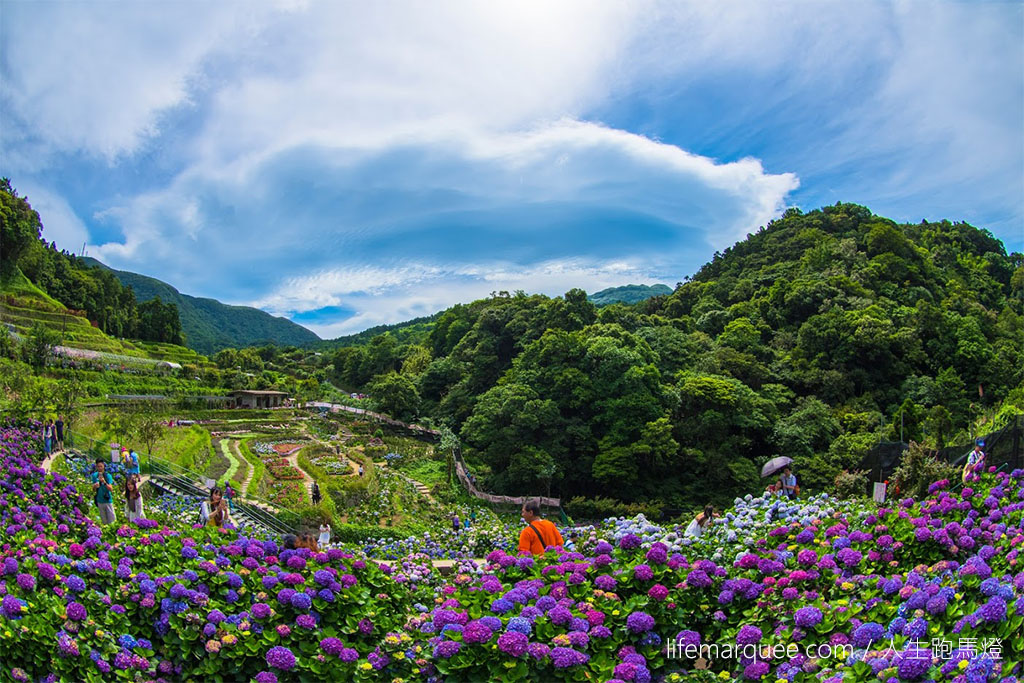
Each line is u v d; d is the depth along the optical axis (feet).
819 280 268.82
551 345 191.62
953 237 358.02
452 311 331.36
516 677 18.30
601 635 19.63
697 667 19.86
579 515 155.53
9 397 128.77
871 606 20.17
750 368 209.87
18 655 18.10
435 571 31.17
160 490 95.81
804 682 17.24
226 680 19.85
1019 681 15.40
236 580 22.54
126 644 19.76
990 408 193.26
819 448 174.29
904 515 27.94
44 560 23.27
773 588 21.45
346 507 118.21
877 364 217.56
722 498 160.86
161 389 256.32
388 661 20.17
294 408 292.40
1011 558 21.90
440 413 236.63
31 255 318.45
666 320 275.18
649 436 163.22
